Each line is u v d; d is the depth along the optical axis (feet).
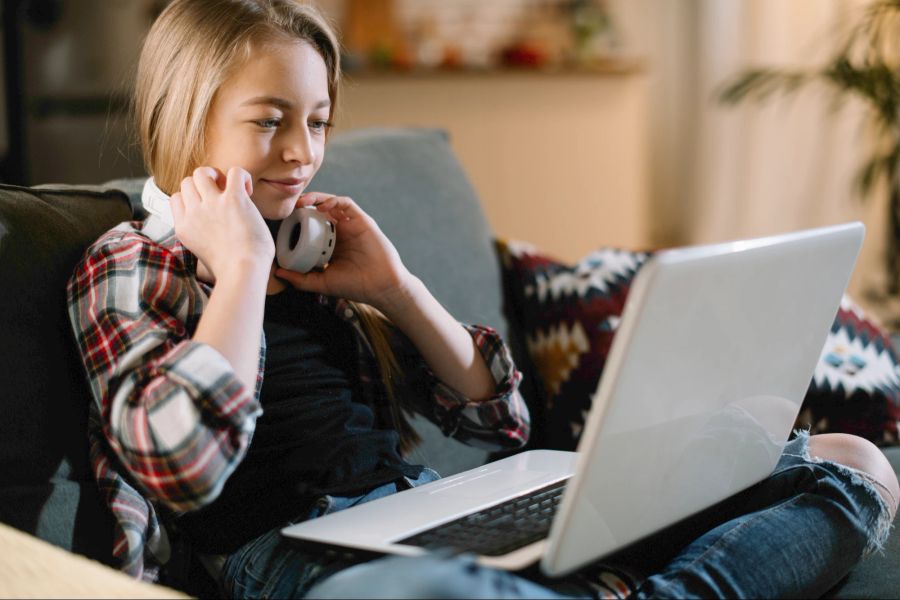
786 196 14.08
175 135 3.78
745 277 3.09
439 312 4.31
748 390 3.41
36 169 10.46
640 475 3.07
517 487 3.73
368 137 5.56
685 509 3.37
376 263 4.18
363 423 4.08
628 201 14.71
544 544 3.12
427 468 4.22
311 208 4.10
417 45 14.88
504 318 5.57
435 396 4.48
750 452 3.59
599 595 3.25
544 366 5.52
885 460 4.10
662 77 15.93
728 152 14.80
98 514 3.68
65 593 2.92
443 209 5.53
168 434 3.15
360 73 12.98
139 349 3.36
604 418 2.82
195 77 3.72
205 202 3.60
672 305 2.85
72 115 10.59
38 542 3.09
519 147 13.92
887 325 11.21
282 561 3.48
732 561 3.33
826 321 3.65
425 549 3.07
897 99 9.76
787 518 3.55
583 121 14.21
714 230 15.12
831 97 13.33
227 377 3.22
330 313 4.30
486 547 3.10
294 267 4.07
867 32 10.02
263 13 3.78
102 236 3.85
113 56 10.77
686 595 3.20
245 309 3.43
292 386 3.92
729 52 14.71
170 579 3.75
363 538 3.20
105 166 10.68
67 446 3.67
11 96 10.24
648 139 16.07
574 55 14.60
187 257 3.79
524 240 14.21
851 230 3.56
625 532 3.12
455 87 13.42
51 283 3.74
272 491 3.71
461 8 15.01
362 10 14.30
